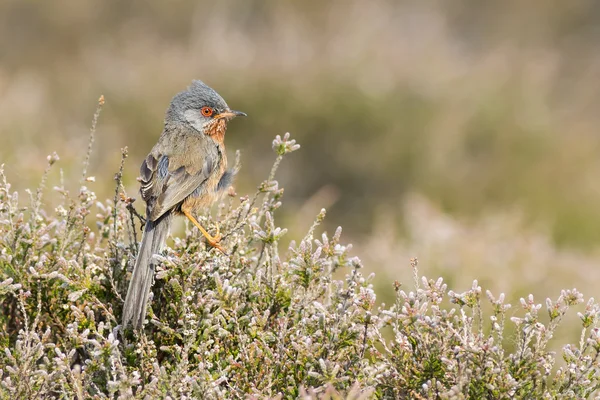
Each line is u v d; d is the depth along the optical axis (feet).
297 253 21.02
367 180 62.18
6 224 22.22
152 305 21.93
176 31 91.35
